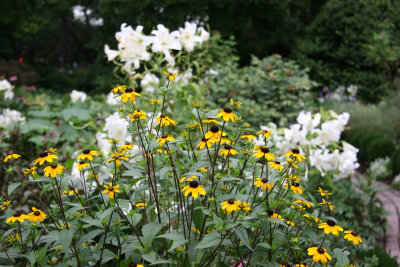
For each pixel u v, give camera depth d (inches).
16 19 650.8
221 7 530.0
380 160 246.7
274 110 228.8
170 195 94.6
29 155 163.9
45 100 313.3
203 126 70.5
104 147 117.4
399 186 215.3
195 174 58.4
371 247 135.6
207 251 67.7
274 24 559.8
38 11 671.8
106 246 75.8
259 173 75.5
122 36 132.0
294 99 238.2
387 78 379.9
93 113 227.8
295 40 557.6
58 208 66.3
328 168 144.3
